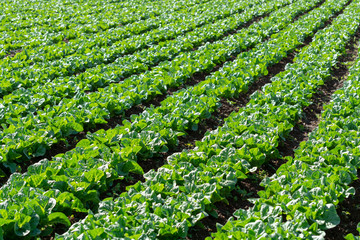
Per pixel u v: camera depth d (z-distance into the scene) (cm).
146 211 593
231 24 2092
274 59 1537
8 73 1234
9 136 805
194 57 1477
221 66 1559
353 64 1588
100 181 688
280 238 511
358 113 991
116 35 1811
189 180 688
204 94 1163
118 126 888
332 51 1593
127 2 2775
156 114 949
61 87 1125
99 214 575
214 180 684
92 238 511
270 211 602
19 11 2417
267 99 1084
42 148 835
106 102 1027
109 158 756
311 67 1398
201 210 617
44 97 1072
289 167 734
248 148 829
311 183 664
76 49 1598
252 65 1389
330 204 615
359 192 770
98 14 2362
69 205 607
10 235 552
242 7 2648
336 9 2698
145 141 841
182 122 941
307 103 1126
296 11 2519
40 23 2075
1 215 542
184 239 601
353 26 2086
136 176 798
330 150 811
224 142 832
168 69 1371
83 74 1241
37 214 564
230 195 742
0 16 2150
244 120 923
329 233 663
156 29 1914
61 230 626
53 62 1366
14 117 971
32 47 1672
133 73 1387
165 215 584
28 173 672
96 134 832
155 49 1580
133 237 521
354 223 691
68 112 952
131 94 1101
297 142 990
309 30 2023
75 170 684
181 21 2155
